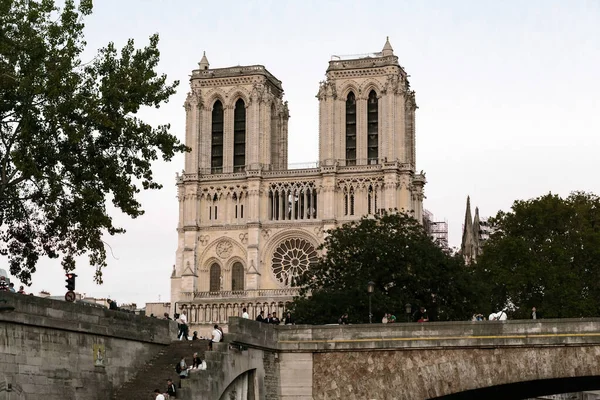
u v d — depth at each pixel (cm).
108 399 6912
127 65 7969
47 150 7625
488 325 7544
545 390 8794
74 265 8106
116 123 7756
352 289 12400
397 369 7712
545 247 16500
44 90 7325
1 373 6072
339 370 7862
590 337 7375
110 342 7012
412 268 12781
